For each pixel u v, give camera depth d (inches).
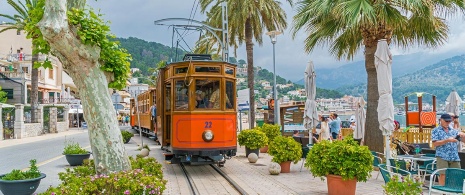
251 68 913.5
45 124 1472.7
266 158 615.8
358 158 308.7
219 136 452.4
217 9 935.7
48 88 1971.0
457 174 263.1
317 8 470.6
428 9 437.7
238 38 1002.1
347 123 1135.6
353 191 313.3
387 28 475.5
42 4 270.4
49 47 280.5
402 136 681.6
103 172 270.7
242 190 357.4
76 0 282.4
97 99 271.0
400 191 226.4
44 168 516.4
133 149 788.6
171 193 353.7
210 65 456.1
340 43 569.9
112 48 285.0
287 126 839.1
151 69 1983.3
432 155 408.5
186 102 452.8
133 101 1450.5
